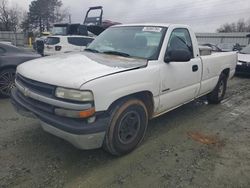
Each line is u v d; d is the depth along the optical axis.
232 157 3.61
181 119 4.99
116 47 4.09
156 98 3.71
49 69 3.20
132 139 3.51
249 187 2.97
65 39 12.29
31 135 3.96
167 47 3.91
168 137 4.14
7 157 3.33
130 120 3.42
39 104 3.11
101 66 3.23
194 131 4.45
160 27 4.14
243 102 6.46
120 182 2.94
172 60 3.77
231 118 5.20
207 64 4.96
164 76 3.76
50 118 2.96
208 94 5.91
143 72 3.39
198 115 5.28
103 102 2.91
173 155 3.58
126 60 3.61
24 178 2.93
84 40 12.87
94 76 2.90
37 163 3.22
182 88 4.29
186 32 4.50
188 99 4.62
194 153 3.66
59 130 2.92
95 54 3.92
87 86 2.78
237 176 3.16
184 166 3.32
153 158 3.47
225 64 5.84
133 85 3.24
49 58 3.78
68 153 3.48
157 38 3.96
